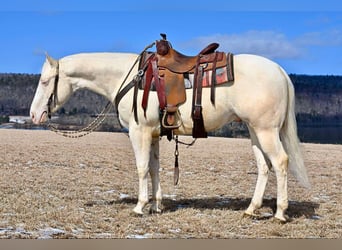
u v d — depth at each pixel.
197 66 5.84
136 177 10.92
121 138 28.02
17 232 5.43
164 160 15.20
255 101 5.65
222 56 5.86
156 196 6.51
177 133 6.09
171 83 5.84
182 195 8.27
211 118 5.87
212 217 6.24
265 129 5.73
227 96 5.76
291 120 5.93
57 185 9.20
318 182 10.27
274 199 7.74
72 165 13.23
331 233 5.54
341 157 17.81
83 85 6.46
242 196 8.19
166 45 6.02
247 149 21.22
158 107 5.90
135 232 5.53
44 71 6.46
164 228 5.70
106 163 14.09
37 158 14.81
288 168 5.98
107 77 6.36
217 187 9.23
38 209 6.68
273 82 5.69
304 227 5.79
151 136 6.09
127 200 7.59
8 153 16.12
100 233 5.49
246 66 5.74
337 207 7.07
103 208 6.80
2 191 8.21
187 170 12.40
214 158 16.19
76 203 7.23
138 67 6.12
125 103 6.09
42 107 6.45
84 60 6.39
